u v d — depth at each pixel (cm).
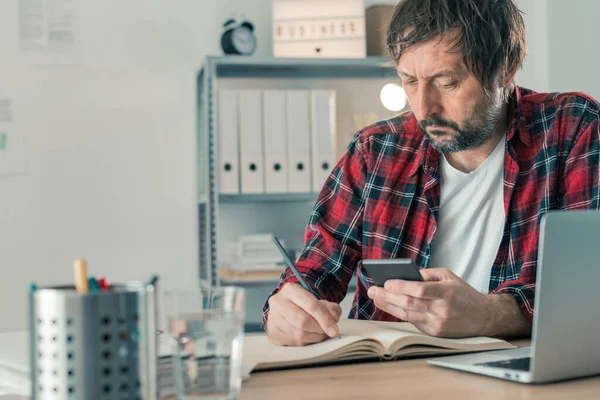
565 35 356
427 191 170
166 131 332
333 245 170
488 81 155
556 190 166
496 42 155
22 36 320
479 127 159
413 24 153
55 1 323
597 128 166
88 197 326
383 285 125
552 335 89
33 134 321
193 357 75
